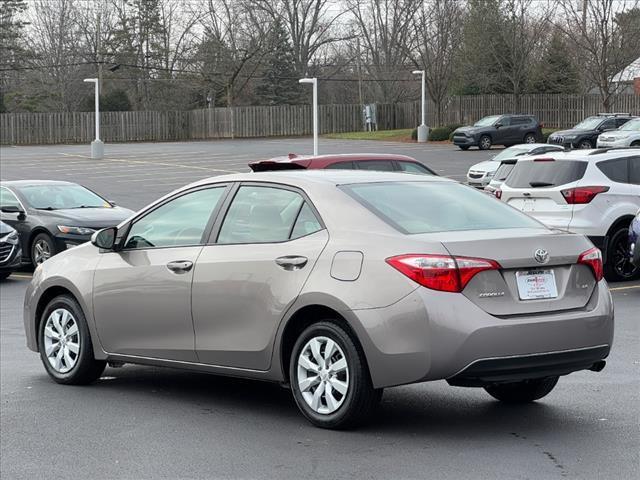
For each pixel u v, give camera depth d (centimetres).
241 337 736
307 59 8856
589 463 615
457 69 6900
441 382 874
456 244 654
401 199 723
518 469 604
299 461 631
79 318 862
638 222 1438
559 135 4762
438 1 6906
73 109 8338
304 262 699
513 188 1577
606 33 5131
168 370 960
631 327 1156
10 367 991
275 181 754
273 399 817
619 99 6216
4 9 8600
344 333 675
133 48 8575
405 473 600
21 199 1969
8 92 8512
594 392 821
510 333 645
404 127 8075
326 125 8106
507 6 6588
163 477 607
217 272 750
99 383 896
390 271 655
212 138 7975
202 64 8250
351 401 675
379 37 8481
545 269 680
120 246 835
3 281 1823
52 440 700
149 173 4938
